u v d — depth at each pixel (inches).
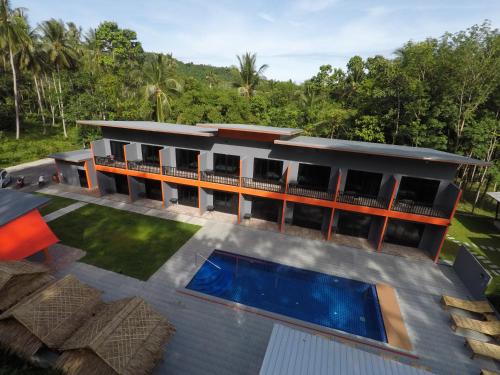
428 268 727.1
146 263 685.9
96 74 2027.6
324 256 756.6
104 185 1067.9
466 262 673.6
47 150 1706.4
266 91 2174.0
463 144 1243.2
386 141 1393.9
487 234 958.4
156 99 1690.5
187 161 983.6
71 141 1948.8
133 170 970.7
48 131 2242.9
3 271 462.9
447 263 751.7
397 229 820.0
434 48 1200.8
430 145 1240.2
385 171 772.0
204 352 460.8
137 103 1755.7
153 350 397.7
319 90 2160.4
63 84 2036.2
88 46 2464.3
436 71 1166.3
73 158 1085.1
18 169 1379.2
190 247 766.5
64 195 1068.5
